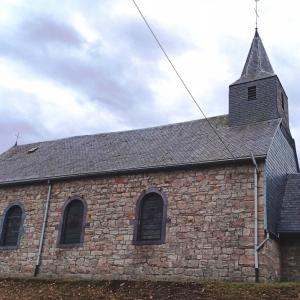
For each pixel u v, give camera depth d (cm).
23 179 1923
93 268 1630
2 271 1809
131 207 1653
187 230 1522
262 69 2047
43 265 1728
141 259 1559
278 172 1669
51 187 1858
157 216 1611
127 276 1559
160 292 1300
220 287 1285
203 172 1577
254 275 1368
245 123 1892
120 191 1698
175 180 1612
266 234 1401
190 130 1997
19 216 1902
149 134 2088
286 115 1997
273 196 1544
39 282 1542
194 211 1536
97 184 1756
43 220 1806
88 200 1747
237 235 1441
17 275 1767
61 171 1888
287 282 1445
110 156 1912
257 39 2227
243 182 1498
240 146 1633
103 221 1683
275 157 1655
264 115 1862
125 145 2020
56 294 1383
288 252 1526
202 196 1543
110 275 1590
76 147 2200
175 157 1691
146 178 1670
